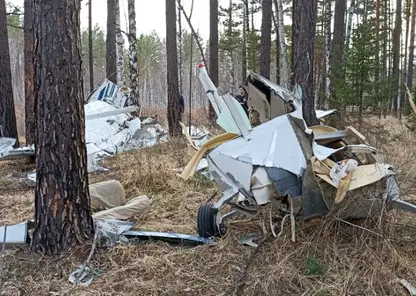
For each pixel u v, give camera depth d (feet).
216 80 50.70
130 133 33.83
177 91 41.09
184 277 11.94
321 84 53.72
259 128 13.69
